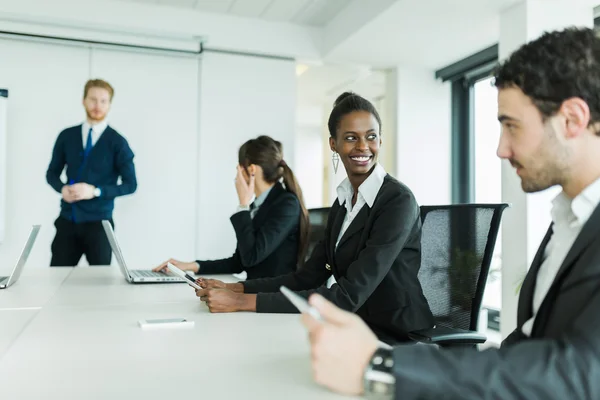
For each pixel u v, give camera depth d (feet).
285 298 4.40
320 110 25.23
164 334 3.56
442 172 15.93
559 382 1.79
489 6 11.12
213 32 14.47
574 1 10.50
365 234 4.93
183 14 14.20
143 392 2.38
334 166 6.22
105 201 12.31
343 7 13.84
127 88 13.96
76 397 2.30
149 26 13.89
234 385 2.48
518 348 1.94
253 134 15.08
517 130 2.35
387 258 4.55
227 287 5.45
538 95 2.26
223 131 14.83
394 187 4.92
